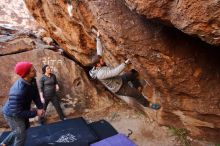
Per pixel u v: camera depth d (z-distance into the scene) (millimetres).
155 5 3086
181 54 4152
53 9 6039
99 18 4281
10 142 5055
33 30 8734
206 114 4863
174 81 4531
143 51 4219
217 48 4160
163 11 3098
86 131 5914
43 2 6324
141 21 3967
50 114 6570
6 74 6867
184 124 5570
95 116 6656
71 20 5805
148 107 5945
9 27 8953
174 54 4141
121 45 4371
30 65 4250
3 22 9219
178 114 5387
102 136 5871
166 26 3877
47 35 8281
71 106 6785
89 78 7305
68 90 6895
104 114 6691
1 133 6059
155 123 6156
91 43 6176
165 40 4016
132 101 6316
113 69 4723
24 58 7109
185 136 5664
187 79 4438
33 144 5547
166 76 4480
